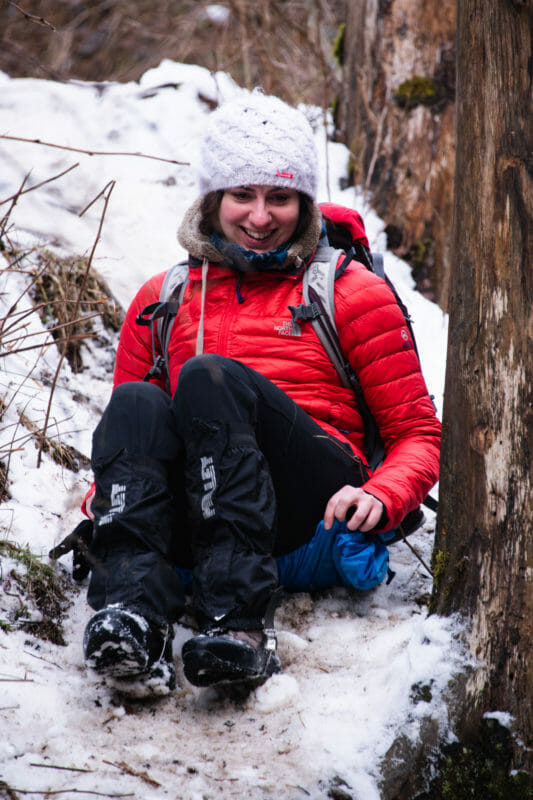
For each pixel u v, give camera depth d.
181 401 1.98
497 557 1.71
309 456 2.11
